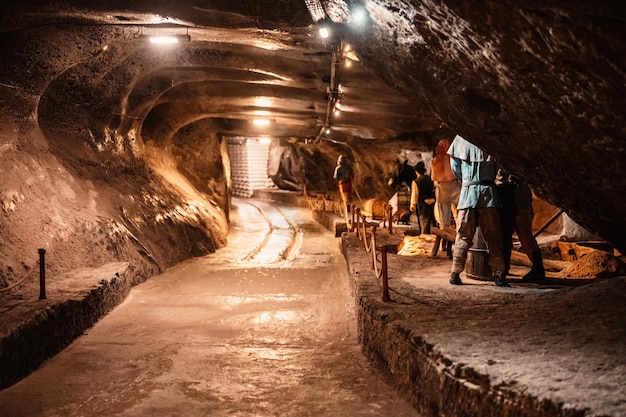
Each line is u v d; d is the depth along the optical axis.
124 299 8.04
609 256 7.31
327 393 4.76
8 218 7.22
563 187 4.95
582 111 3.61
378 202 17.48
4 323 5.07
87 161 10.32
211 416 4.35
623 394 3.05
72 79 9.59
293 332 6.56
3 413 4.38
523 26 3.26
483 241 6.93
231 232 17.47
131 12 6.92
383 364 5.14
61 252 7.71
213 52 10.38
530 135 4.53
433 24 4.21
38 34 7.48
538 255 6.74
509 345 4.05
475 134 5.49
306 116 15.78
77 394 4.76
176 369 5.36
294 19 7.31
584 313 4.80
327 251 13.35
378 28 5.48
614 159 3.82
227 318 7.14
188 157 17.67
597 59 3.01
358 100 12.48
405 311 5.24
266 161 36.38
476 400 3.55
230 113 15.48
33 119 8.73
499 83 4.21
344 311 7.48
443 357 3.94
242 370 5.32
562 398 3.05
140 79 10.94
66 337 5.98
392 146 18.84
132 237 9.78
